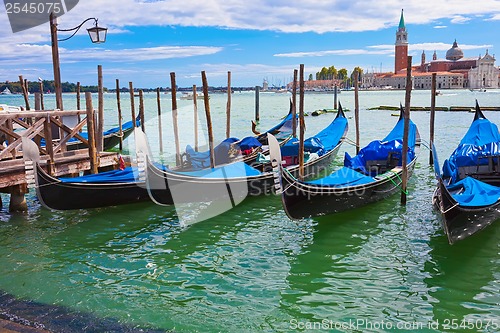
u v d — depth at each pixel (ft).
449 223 26.40
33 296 22.54
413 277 24.44
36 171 30.55
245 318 20.75
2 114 34.22
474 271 24.99
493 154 36.58
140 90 56.03
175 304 21.99
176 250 28.63
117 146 71.41
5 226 32.76
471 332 19.49
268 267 26.07
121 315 20.88
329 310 21.39
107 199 33.96
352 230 31.50
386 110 154.92
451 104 191.93
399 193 39.75
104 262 26.84
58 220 34.01
